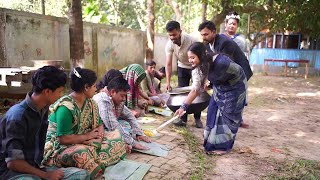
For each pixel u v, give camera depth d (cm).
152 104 622
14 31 650
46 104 238
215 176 330
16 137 223
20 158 224
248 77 461
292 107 731
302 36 1580
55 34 770
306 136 495
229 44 431
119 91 362
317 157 399
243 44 506
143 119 544
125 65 1100
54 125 302
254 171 346
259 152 408
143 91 607
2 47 621
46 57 746
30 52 696
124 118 408
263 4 1230
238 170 347
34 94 230
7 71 397
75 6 587
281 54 1606
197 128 512
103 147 324
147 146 394
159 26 1994
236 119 380
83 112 305
